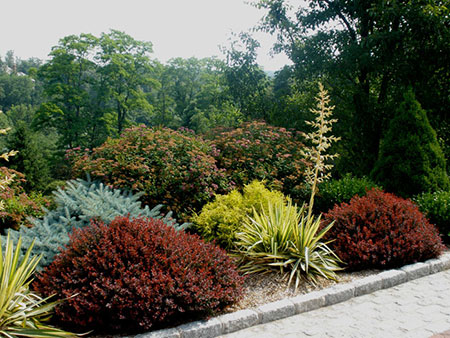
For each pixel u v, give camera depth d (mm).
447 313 3982
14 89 60594
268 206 5840
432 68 9125
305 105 10703
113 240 3893
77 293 3402
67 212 5047
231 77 11852
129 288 3502
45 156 28766
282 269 4762
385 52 9117
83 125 26906
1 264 3148
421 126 7828
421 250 5293
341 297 4348
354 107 10094
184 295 3572
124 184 6363
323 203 7902
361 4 9789
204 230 5773
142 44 30656
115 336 3414
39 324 3287
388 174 8094
